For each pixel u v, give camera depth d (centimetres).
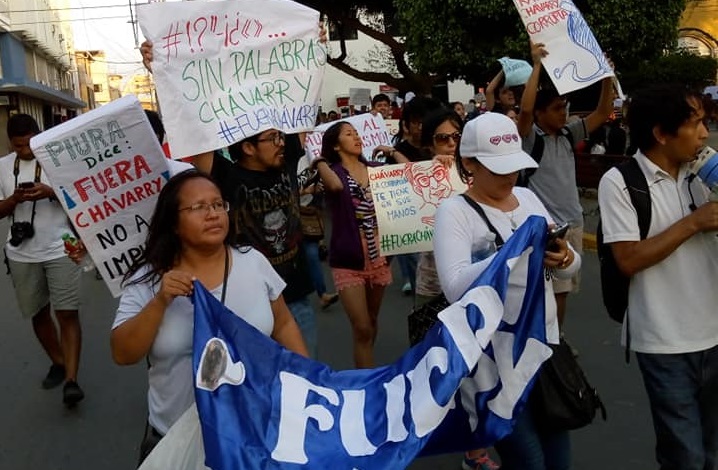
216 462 231
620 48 1436
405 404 255
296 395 252
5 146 4066
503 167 289
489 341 262
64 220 547
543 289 275
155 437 274
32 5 4378
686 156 299
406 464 243
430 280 459
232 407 239
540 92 519
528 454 290
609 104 525
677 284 305
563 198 529
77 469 449
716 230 291
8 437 497
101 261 320
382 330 683
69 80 6644
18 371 626
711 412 316
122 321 265
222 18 380
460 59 1586
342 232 490
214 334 245
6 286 978
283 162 407
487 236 298
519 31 1490
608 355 586
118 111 310
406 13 1636
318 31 404
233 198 386
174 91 370
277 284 291
